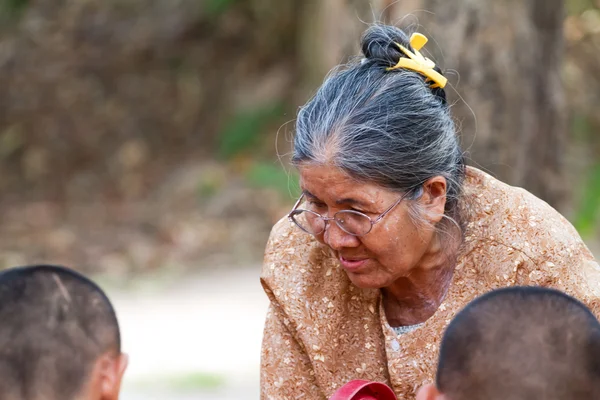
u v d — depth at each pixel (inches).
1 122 1003.9
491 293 175.9
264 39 1034.1
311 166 199.0
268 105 975.6
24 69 1043.9
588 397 166.2
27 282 174.6
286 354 221.8
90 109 1002.1
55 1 1106.7
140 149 960.3
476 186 216.5
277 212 825.5
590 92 921.5
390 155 196.5
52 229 852.6
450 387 170.9
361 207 199.0
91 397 173.3
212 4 1055.0
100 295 179.5
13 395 168.7
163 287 703.1
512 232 209.5
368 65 208.2
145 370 523.8
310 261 221.5
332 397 197.8
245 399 474.9
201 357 546.0
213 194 876.0
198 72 1024.9
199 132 981.2
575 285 206.1
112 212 882.1
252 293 677.9
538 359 166.7
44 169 956.6
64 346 170.7
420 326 213.0
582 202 776.9
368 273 206.7
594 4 996.6
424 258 212.8
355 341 221.3
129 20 1076.5
